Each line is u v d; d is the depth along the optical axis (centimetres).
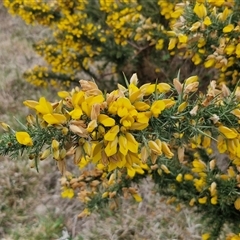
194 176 226
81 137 113
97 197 236
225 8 187
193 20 190
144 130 119
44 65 509
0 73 507
